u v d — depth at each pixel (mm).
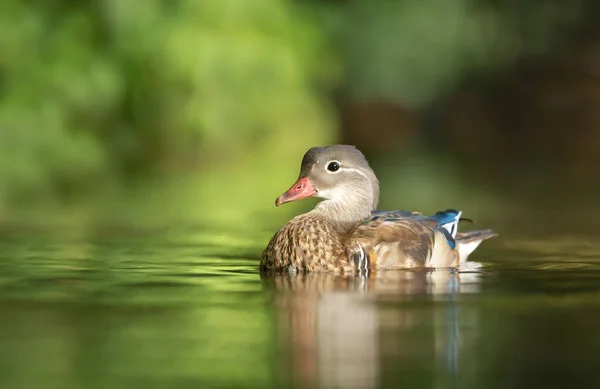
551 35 31781
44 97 22656
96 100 22969
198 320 7453
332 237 10070
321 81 28844
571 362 6320
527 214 15906
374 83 28688
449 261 10555
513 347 6652
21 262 10555
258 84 24062
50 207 16781
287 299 8289
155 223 14797
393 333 7016
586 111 32906
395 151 29844
